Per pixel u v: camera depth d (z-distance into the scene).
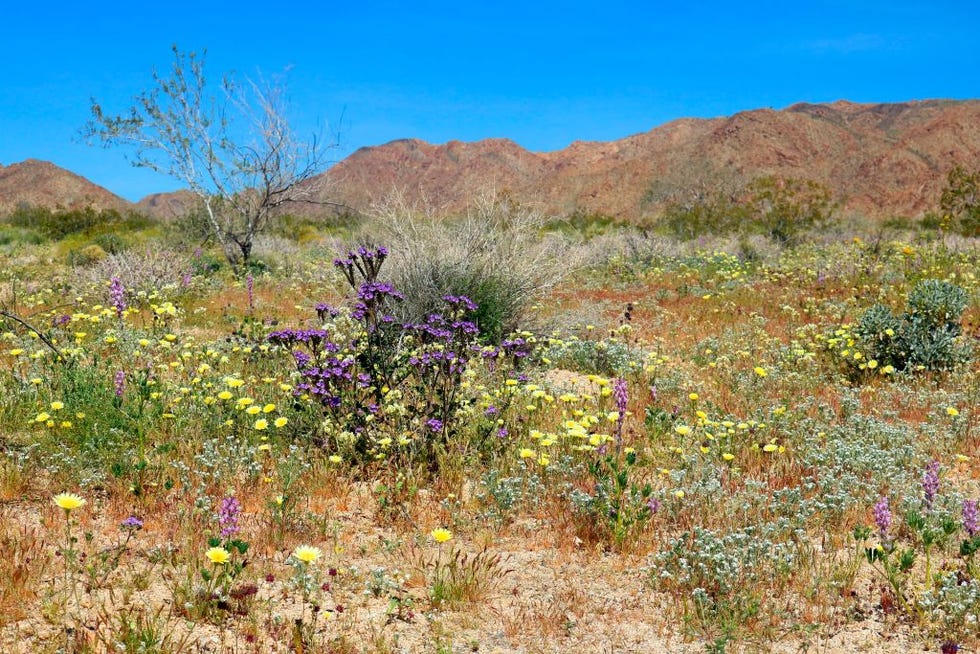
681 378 7.68
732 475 5.13
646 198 170.12
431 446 5.17
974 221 25.77
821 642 3.34
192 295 13.49
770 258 21.02
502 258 9.90
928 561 3.67
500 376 7.00
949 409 6.11
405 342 6.29
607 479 4.53
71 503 3.46
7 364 7.15
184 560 3.65
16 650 2.85
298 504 4.46
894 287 13.36
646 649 3.27
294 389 5.60
